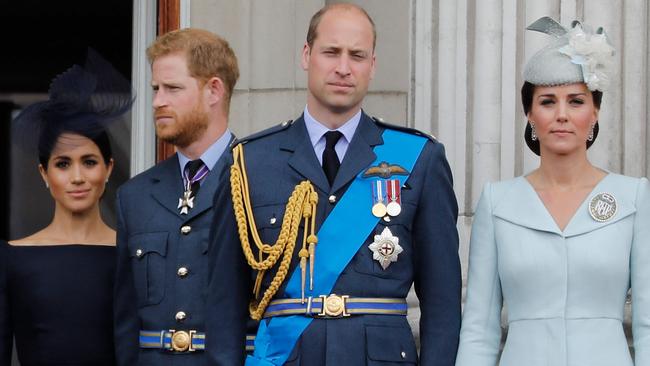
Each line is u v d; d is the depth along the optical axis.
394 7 24.39
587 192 18.58
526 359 18.19
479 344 18.58
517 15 23.42
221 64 21.00
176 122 20.72
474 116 23.55
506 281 18.55
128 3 32.12
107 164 21.94
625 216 18.31
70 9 33.62
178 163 21.06
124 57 32.25
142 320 20.53
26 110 21.73
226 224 19.02
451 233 18.72
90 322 21.28
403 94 24.34
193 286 20.27
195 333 20.17
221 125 21.05
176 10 25.83
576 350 18.02
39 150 21.66
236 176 18.94
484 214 18.89
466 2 23.70
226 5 25.33
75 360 21.19
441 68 23.84
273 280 18.55
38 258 21.33
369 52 18.73
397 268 18.48
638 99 23.05
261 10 25.14
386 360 18.14
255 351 18.59
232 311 18.94
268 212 18.69
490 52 23.48
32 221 33.31
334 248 18.39
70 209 21.56
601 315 18.14
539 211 18.53
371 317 18.25
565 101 18.55
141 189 21.05
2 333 21.31
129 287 20.92
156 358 20.30
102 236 21.84
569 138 18.53
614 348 18.05
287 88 25.02
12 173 33.53
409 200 18.59
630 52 23.08
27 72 35.56
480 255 18.81
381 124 19.09
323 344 18.16
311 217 18.56
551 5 23.31
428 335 18.48
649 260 18.20
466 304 18.84
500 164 23.41
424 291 18.64
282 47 25.06
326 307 18.20
